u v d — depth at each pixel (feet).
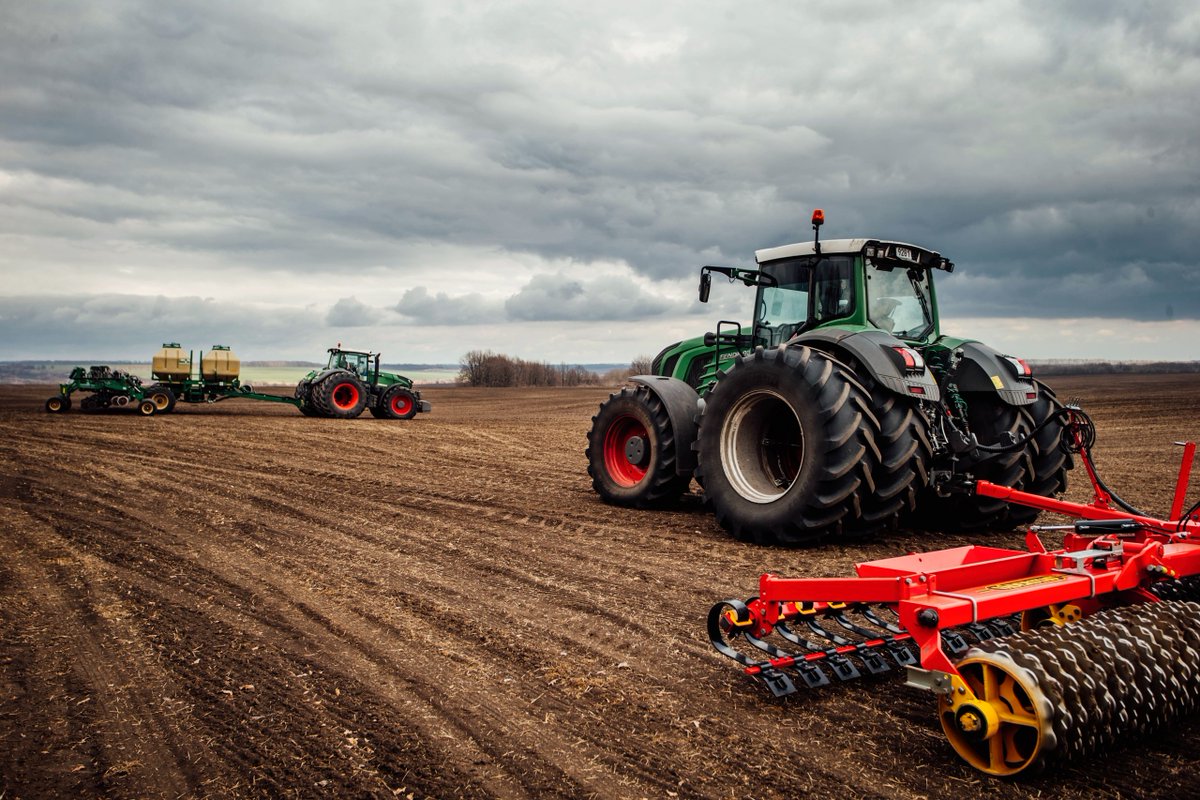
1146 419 65.98
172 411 70.59
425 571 17.25
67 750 9.18
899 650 11.35
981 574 10.53
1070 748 8.11
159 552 18.69
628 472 26.27
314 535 20.81
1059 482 21.81
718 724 9.86
